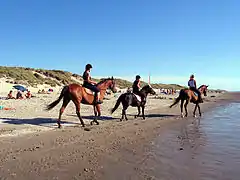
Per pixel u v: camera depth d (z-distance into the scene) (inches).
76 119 618.5
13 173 247.4
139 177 238.4
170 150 339.6
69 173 249.0
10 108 784.9
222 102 1524.4
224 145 370.6
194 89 741.3
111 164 277.1
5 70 2060.8
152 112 847.1
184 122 623.2
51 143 369.4
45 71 2491.4
